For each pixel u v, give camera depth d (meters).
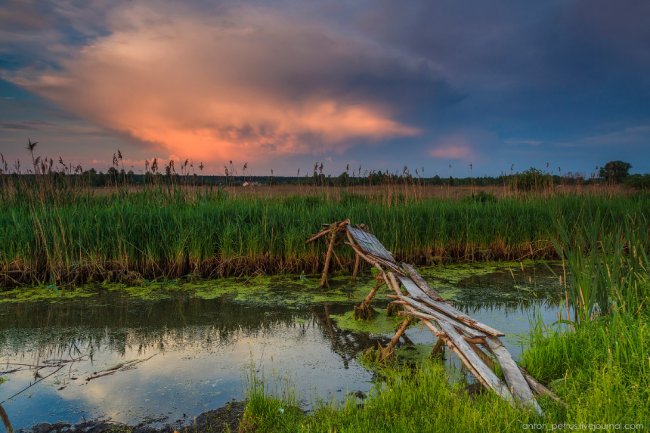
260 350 6.55
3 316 8.10
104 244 10.43
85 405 4.97
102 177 14.90
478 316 8.02
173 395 5.18
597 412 3.75
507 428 3.73
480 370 4.59
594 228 6.35
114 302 8.94
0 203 13.12
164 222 11.02
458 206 14.55
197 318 8.03
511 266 12.32
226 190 15.65
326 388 5.30
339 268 11.53
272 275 11.05
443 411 4.13
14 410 4.88
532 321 7.72
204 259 10.85
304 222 11.60
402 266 8.07
